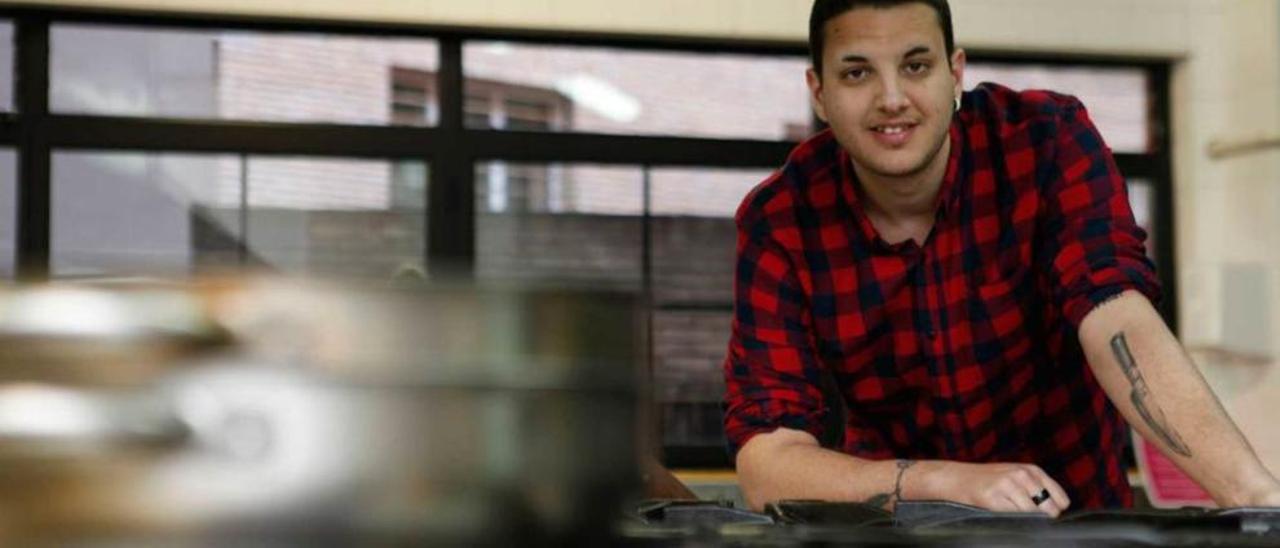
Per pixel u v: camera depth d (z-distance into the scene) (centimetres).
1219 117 538
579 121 514
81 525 42
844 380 165
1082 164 148
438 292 44
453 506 44
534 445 44
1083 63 541
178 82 489
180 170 489
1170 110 544
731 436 153
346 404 43
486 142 507
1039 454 167
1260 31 525
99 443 42
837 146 154
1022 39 527
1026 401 162
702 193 520
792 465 140
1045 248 150
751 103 524
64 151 483
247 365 43
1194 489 393
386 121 501
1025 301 154
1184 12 538
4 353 42
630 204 516
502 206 508
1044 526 77
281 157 495
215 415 42
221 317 43
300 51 496
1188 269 535
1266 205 520
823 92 140
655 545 63
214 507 42
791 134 525
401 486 43
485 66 508
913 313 157
